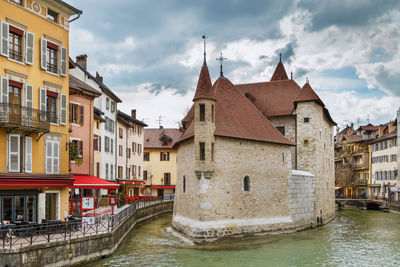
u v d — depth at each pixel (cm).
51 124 2319
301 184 3281
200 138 2616
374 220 4256
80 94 3144
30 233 1817
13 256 1548
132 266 1936
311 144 3559
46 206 2270
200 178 2612
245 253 2288
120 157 4778
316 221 3506
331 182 4491
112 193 4000
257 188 2866
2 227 1759
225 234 2606
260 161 2916
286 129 3753
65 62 2445
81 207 2431
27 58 2186
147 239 2734
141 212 3888
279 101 3909
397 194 5950
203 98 2630
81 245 1894
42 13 2312
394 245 2636
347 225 3725
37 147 2219
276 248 2448
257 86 4169
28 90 2186
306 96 3609
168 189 6950
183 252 2288
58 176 2314
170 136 7144
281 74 4725
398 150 6088
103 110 4044
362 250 2455
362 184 7394
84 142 3167
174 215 3303
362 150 7531
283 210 3045
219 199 2634
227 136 2694
